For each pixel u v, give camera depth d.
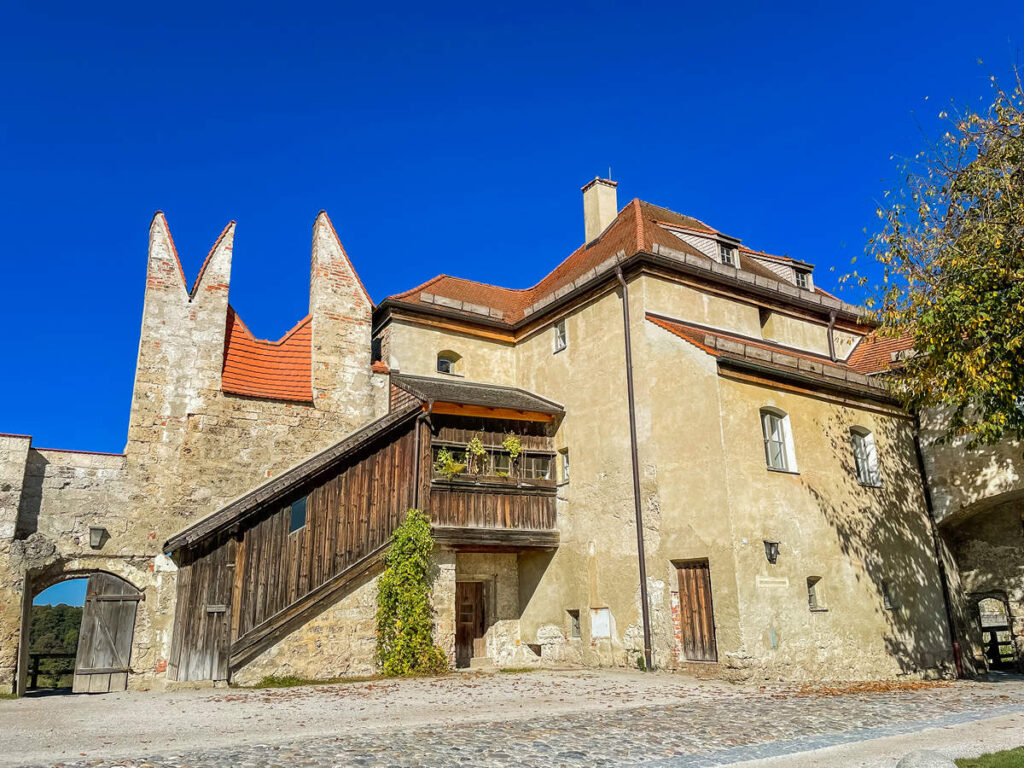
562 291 20.27
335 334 18.95
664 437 16.66
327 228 19.77
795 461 16.50
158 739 8.68
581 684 14.13
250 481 16.88
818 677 15.27
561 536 19.20
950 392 14.60
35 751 7.98
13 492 14.24
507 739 8.50
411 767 7.05
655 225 21.89
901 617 17.48
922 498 19.28
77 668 14.35
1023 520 19.27
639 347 17.77
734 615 14.48
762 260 23.81
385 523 16.86
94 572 14.98
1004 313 13.32
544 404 19.94
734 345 16.44
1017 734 8.77
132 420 15.95
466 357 21.58
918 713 10.57
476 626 19.53
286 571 15.41
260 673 14.73
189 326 17.12
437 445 18.12
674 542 15.98
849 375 18.53
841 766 7.13
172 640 14.65
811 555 16.05
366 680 15.11
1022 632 19.27
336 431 18.25
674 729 9.20
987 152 14.38
